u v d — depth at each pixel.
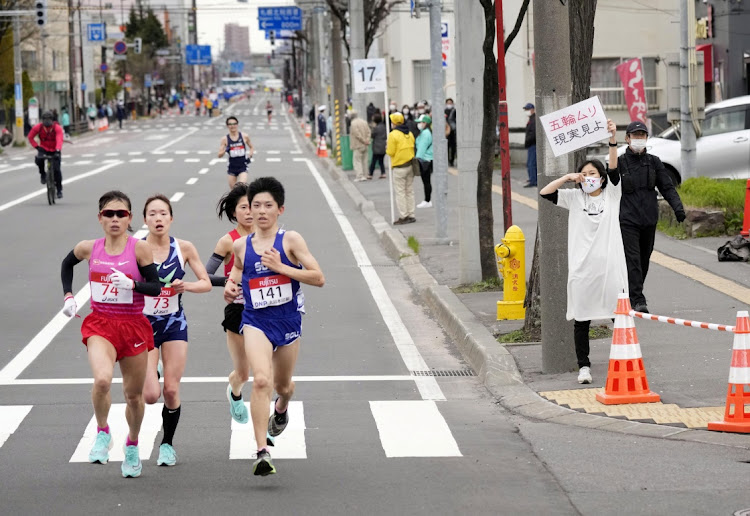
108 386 8.69
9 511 7.96
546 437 9.95
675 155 27.97
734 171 27.45
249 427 10.57
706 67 43.78
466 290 17.48
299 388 12.27
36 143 32.44
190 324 16.03
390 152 26.44
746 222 19.19
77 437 10.20
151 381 9.23
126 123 118.44
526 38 43.34
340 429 10.44
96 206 31.73
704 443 9.39
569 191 11.37
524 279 15.06
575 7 13.70
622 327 10.78
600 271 11.30
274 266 8.67
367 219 29.06
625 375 10.75
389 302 17.83
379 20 50.75
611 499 8.06
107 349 8.67
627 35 45.47
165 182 41.03
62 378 12.73
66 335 15.19
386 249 23.72
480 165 17.56
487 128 17.33
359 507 8.01
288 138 80.44
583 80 13.78
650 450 9.30
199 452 9.69
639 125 13.94
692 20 25.33
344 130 45.72
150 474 8.97
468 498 8.19
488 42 16.80
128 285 8.59
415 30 65.50
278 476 8.88
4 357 13.85
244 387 12.41
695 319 14.14
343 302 17.83
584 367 11.61
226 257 10.41
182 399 11.74
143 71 148.38
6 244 24.06
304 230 27.06
